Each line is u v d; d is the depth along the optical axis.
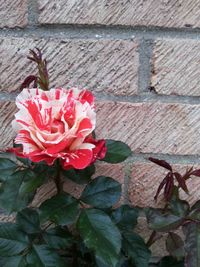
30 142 0.41
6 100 0.54
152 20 0.51
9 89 0.54
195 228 0.45
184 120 0.55
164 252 0.60
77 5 0.50
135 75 0.53
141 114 0.54
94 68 0.53
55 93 0.43
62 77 0.53
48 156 0.41
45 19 0.51
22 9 0.51
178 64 0.52
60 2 0.50
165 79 0.53
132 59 0.52
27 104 0.42
